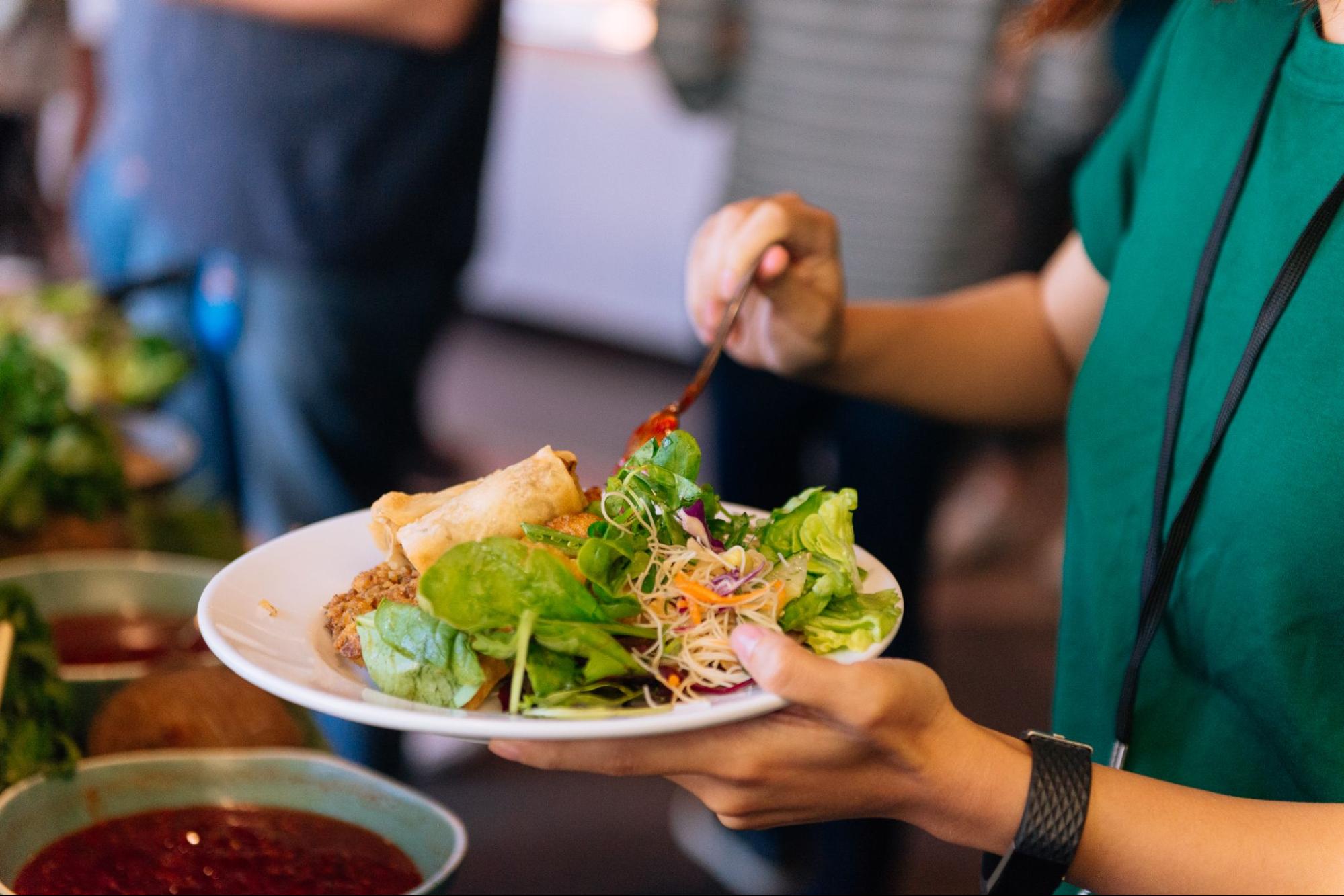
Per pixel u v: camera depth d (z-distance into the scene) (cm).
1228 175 84
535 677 70
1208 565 81
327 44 167
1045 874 71
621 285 402
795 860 172
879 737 69
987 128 171
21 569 100
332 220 176
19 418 112
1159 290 86
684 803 182
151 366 147
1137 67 201
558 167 402
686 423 341
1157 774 84
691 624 74
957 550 275
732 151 188
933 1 163
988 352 103
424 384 347
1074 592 90
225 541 120
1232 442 80
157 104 176
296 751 88
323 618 79
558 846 167
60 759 87
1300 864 70
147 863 84
